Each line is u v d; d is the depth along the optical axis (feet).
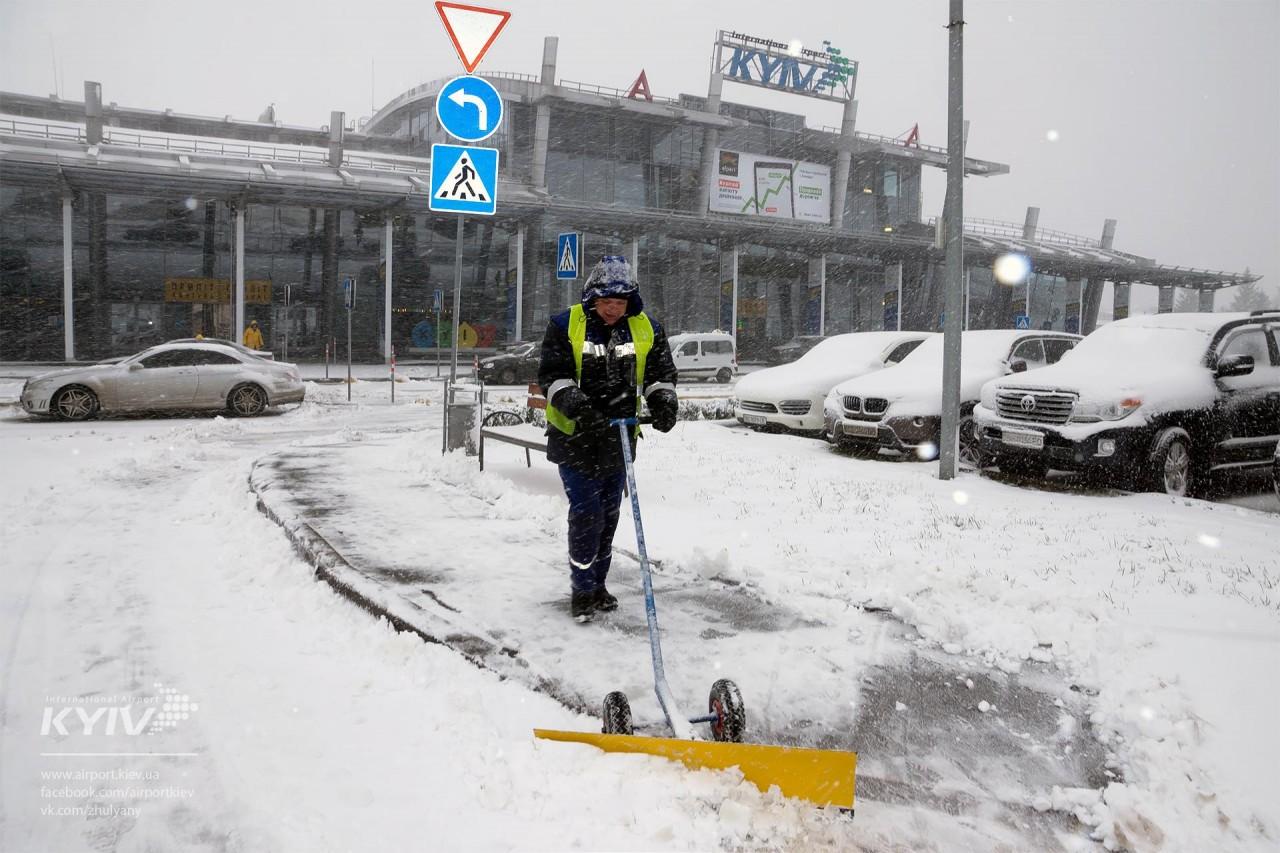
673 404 14.30
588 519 14.28
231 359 51.83
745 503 24.81
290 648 13.34
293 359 122.11
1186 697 11.32
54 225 109.19
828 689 11.84
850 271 168.86
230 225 117.19
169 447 35.35
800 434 42.68
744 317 157.58
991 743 10.49
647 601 11.04
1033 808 9.14
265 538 19.86
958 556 18.60
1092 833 8.73
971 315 177.27
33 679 11.94
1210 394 28.32
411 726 10.65
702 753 9.18
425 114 144.66
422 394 72.95
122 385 48.42
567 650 12.94
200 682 11.95
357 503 23.18
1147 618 14.37
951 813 9.00
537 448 24.68
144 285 113.80
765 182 157.07
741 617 14.64
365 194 112.16
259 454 35.24
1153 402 26.91
